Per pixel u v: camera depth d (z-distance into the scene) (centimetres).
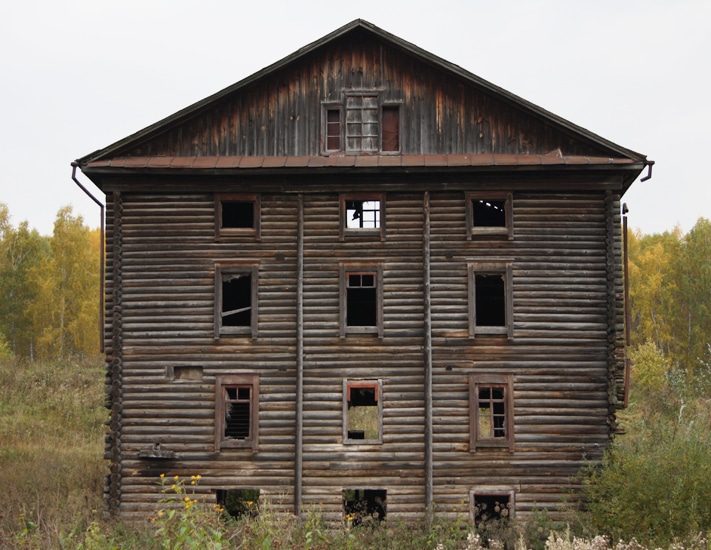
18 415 3381
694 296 5356
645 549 1644
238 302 2638
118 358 2173
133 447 2162
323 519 2112
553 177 2195
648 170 2177
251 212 2617
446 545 1894
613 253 2177
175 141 2245
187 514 1256
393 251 2192
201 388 2169
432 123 2233
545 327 2164
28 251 5903
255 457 2152
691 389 3975
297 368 2159
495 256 2183
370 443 2142
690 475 1828
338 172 2170
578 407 2147
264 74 2225
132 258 2205
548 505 2108
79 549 1412
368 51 2261
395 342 2167
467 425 2138
